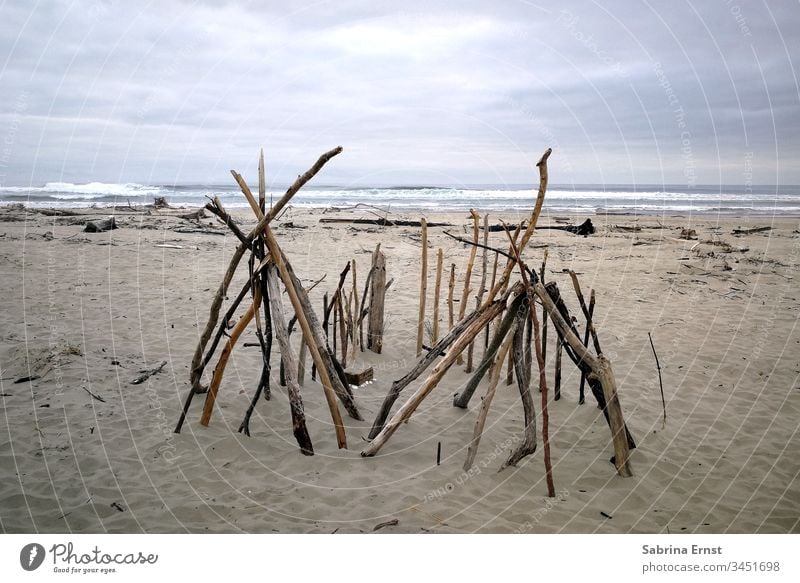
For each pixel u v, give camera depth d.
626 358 6.58
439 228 17.72
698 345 7.05
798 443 4.60
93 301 8.07
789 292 10.08
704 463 4.30
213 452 4.26
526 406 4.13
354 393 5.48
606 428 4.82
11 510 3.49
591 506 3.74
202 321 7.39
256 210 4.38
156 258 11.59
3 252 11.27
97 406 4.86
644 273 11.57
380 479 4.00
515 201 33.91
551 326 7.57
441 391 5.59
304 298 4.64
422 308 6.47
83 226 15.65
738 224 21.30
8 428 4.41
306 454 4.27
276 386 5.42
